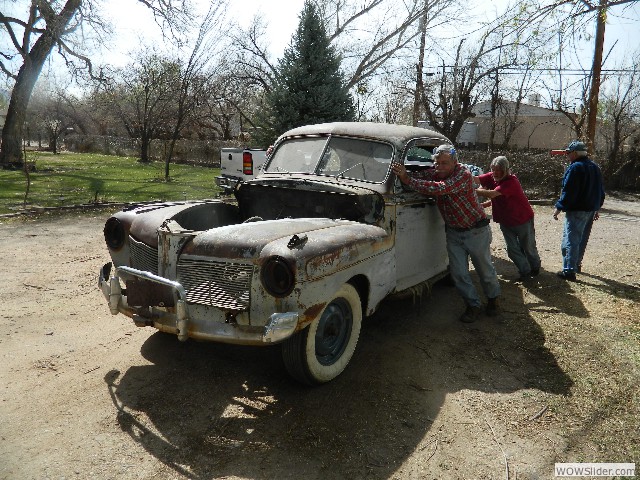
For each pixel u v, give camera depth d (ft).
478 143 122.31
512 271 21.94
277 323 9.55
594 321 15.93
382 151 14.92
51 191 42.47
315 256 10.07
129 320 15.28
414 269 15.38
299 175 15.42
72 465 8.61
